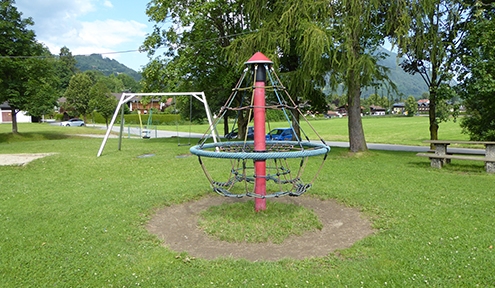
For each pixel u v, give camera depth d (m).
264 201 5.88
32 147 17.00
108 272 3.86
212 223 5.41
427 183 8.20
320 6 11.55
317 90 16.72
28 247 4.52
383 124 45.25
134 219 5.66
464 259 3.98
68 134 29.41
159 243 4.73
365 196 6.97
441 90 12.38
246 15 15.41
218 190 5.38
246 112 22.41
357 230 5.21
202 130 39.97
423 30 11.78
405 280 3.58
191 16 17.95
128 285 3.60
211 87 21.53
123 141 21.61
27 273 3.85
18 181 8.81
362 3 11.49
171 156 13.52
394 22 11.82
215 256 4.32
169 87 18.89
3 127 37.91
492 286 3.44
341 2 11.47
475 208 6.03
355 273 3.74
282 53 13.97
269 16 13.16
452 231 4.89
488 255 4.07
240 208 6.06
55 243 4.66
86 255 4.29
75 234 4.98
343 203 6.66
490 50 10.53
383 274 3.70
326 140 25.17
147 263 4.07
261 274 3.76
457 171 10.00
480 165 10.93
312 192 7.44
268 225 5.22
